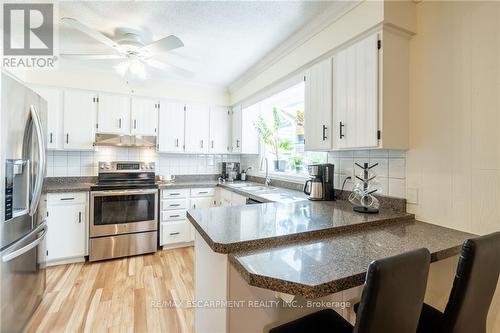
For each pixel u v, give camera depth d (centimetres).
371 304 72
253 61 290
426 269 83
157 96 357
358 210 173
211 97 394
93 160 345
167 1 179
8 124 153
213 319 125
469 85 141
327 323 113
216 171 425
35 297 193
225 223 141
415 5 166
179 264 287
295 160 304
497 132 130
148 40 232
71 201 287
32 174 180
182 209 344
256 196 251
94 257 291
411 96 168
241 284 112
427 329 110
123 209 307
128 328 177
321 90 206
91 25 208
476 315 100
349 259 101
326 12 191
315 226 136
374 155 193
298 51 235
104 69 316
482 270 94
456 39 146
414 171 167
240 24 209
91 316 189
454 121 147
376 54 161
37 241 186
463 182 143
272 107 346
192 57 278
